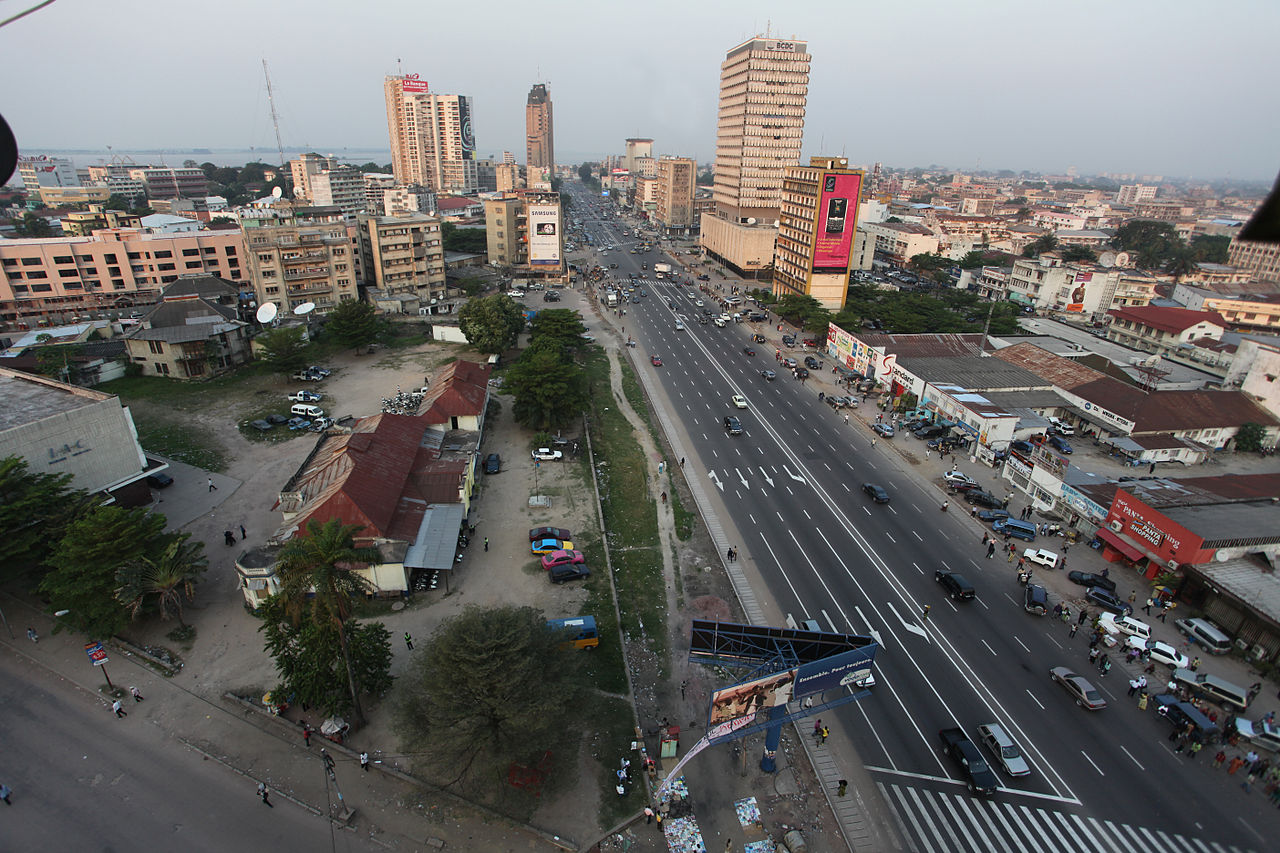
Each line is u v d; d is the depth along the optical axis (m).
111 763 40.78
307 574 38.81
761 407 99.44
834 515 70.69
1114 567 63.62
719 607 56.38
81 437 60.88
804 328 137.38
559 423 86.81
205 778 40.25
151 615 52.69
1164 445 86.19
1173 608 57.81
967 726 46.22
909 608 56.97
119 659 48.62
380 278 145.88
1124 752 44.66
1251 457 89.50
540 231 177.38
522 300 161.38
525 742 37.94
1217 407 92.31
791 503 72.75
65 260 130.00
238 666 48.34
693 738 44.72
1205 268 180.88
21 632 50.75
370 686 44.12
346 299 120.25
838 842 38.91
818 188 136.62
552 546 62.25
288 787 40.00
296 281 128.00
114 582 49.06
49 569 55.56
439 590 56.84
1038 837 39.34
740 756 43.62
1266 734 45.03
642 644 52.22
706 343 132.12
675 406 98.69
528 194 197.00
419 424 75.44
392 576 55.31
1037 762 43.75
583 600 56.16
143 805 38.44
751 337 137.38
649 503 71.69
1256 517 61.31
